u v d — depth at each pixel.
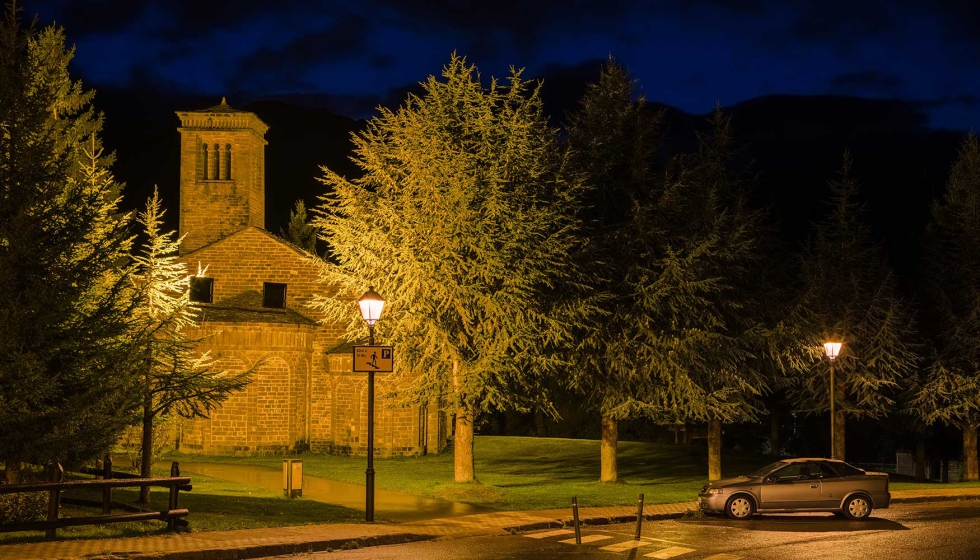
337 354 43.94
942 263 42.34
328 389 44.66
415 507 25.22
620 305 32.34
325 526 20.58
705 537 20.86
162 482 18.52
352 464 39.22
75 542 16.92
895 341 39.81
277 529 19.86
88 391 19.47
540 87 29.78
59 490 17.08
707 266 32.38
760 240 35.66
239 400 42.34
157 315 26.97
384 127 29.73
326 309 32.75
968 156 42.62
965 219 41.50
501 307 27.98
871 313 40.53
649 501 28.30
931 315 42.62
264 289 45.34
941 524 23.33
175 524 18.89
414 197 29.00
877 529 22.31
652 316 32.28
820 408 40.84
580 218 31.91
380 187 30.48
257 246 45.41
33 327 18.59
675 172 35.03
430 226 27.94
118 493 24.16
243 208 47.91
